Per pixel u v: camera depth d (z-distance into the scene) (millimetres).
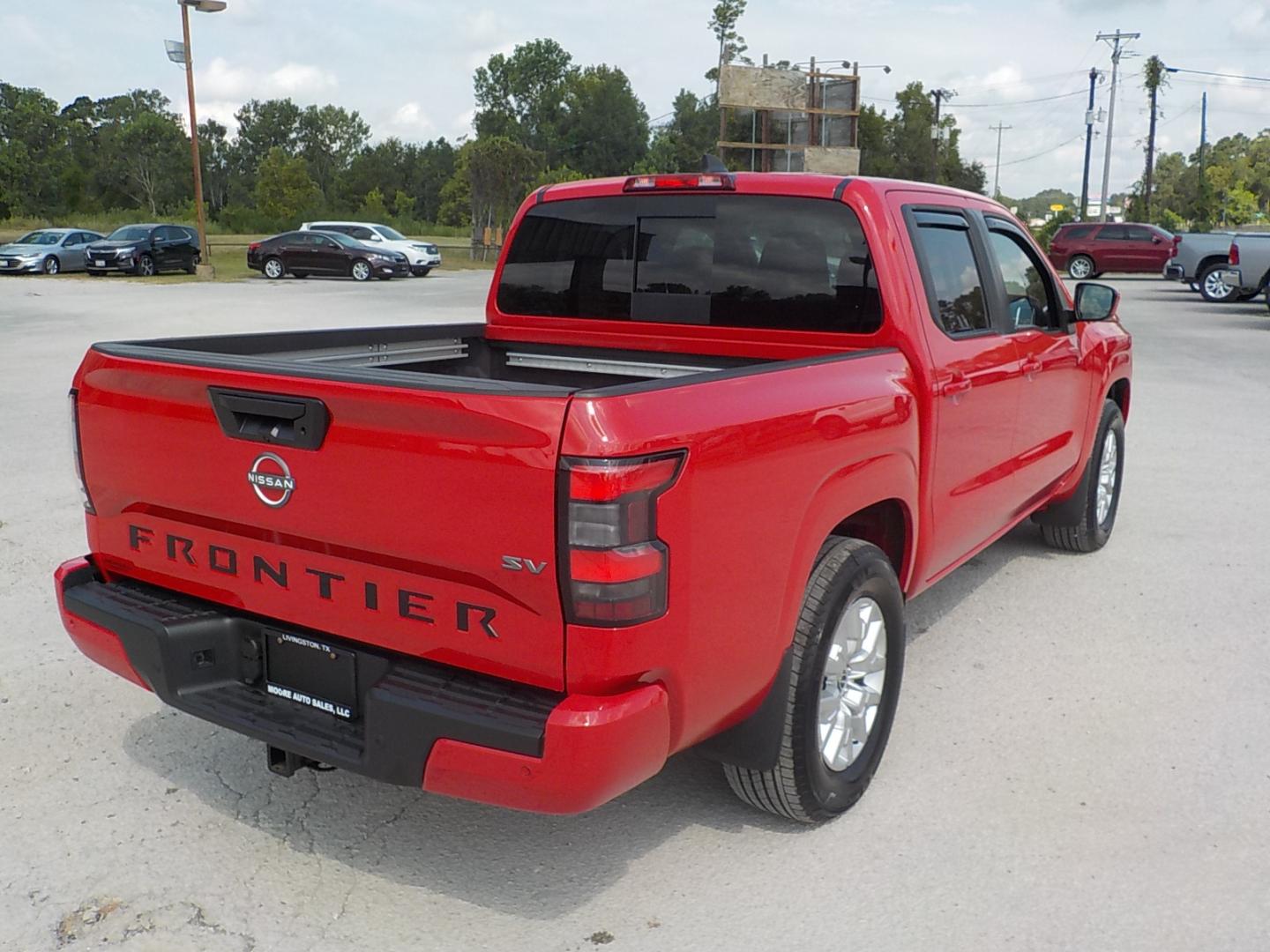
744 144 36906
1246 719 4234
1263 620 5301
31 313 20656
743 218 4113
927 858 3295
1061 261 34688
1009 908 3047
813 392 3113
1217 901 3082
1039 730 4141
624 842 3381
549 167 126625
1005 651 4910
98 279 31609
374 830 3443
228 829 3436
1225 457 8992
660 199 4297
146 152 107875
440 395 2520
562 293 4621
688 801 3627
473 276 35688
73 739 4012
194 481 3039
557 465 2412
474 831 3443
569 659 2512
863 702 3512
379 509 2678
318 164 144875
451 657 2697
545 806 2557
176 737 4047
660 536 2527
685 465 2566
